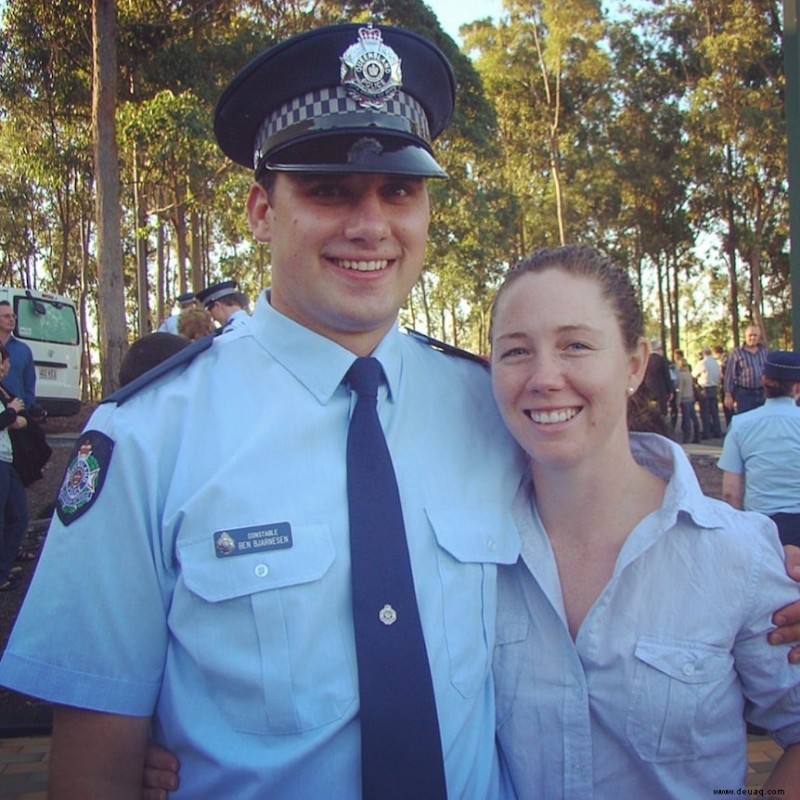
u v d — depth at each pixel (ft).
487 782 4.36
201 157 45.21
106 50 35.55
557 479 4.66
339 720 3.99
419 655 4.10
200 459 4.26
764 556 4.55
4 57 46.26
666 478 4.95
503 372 4.56
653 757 4.47
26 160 53.06
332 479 4.35
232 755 3.94
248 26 51.62
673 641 4.48
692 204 101.24
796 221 12.76
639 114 98.43
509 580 4.77
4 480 15.99
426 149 4.58
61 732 4.17
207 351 4.73
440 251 84.64
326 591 4.10
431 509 4.52
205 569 4.04
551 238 102.01
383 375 4.67
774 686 4.61
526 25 93.15
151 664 4.17
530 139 96.32
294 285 4.48
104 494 4.13
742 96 85.71
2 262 94.58
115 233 36.01
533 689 4.63
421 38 4.66
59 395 40.06
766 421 13.29
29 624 4.11
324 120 4.33
